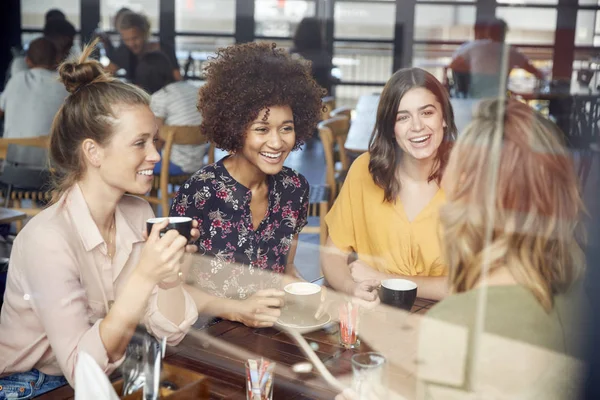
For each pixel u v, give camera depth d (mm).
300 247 1664
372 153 1471
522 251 1051
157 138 1403
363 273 1492
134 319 1198
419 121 1337
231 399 1128
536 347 1051
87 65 1346
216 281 1616
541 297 1047
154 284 1220
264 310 1385
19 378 1351
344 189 1547
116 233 1413
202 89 1618
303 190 1686
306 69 1552
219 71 1577
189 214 1674
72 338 1249
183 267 1576
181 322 1270
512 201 1050
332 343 1306
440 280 1351
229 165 1667
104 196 1381
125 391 1075
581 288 1058
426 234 1392
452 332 1082
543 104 1223
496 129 1068
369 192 1475
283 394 1146
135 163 1371
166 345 1268
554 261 1042
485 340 1063
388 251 1454
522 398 1056
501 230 1056
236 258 1646
